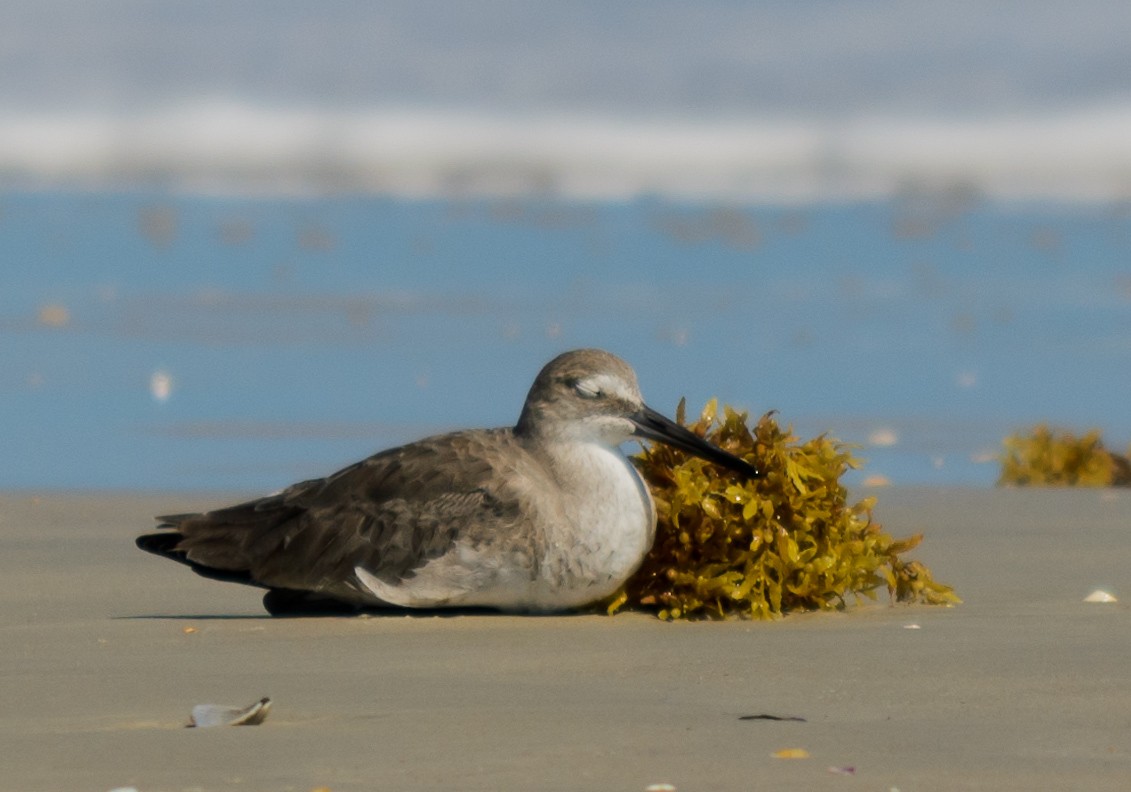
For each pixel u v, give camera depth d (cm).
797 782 542
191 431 1678
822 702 670
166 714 657
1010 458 1531
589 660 761
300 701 676
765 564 884
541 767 562
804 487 897
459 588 863
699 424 925
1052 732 616
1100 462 1515
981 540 1174
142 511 1316
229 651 792
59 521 1265
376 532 872
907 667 740
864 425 1725
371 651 786
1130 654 770
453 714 648
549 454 872
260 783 545
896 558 930
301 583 880
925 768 560
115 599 962
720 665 747
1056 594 959
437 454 882
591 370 870
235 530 902
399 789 536
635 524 858
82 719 648
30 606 937
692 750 585
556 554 854
